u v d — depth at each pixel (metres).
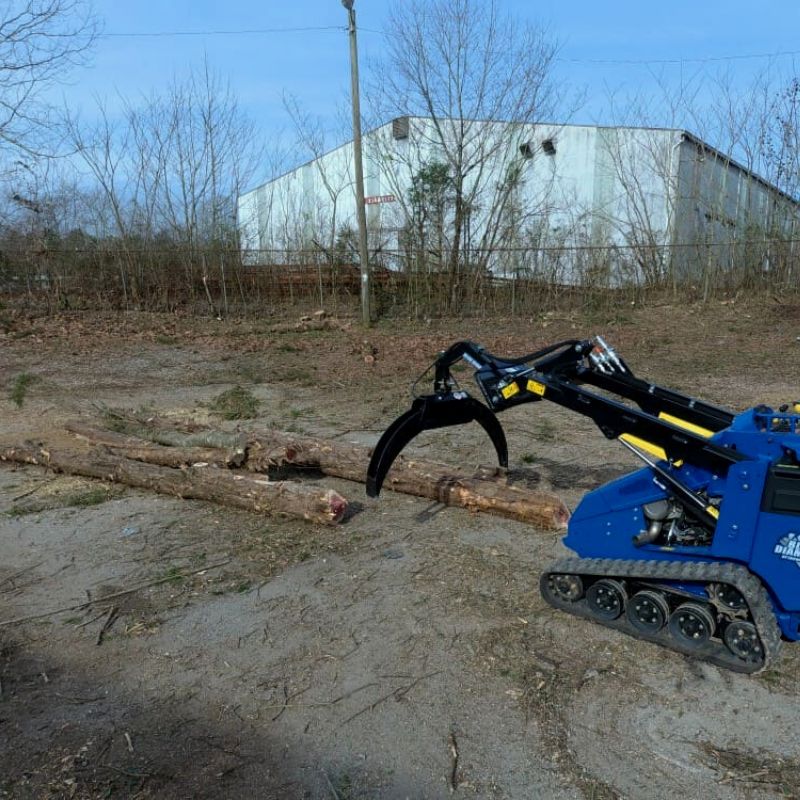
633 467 7.35
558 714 3.53
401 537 5.68
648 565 4.09
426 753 3.28
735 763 3.18
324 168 28.59
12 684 3.86
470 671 3.89
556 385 4.26
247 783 3.12
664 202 23.52
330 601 4.69
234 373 13.12
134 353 14.81
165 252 21.12
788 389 11.16
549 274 20.58
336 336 17.05
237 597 4.77
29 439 8.39
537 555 5.32
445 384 5.00
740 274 19.73
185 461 7.01
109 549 5.57
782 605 3.72
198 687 3.80
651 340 15.66
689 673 3.84
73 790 3.09
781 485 3.65
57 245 20.42
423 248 20.67
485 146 22.48
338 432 9.02
